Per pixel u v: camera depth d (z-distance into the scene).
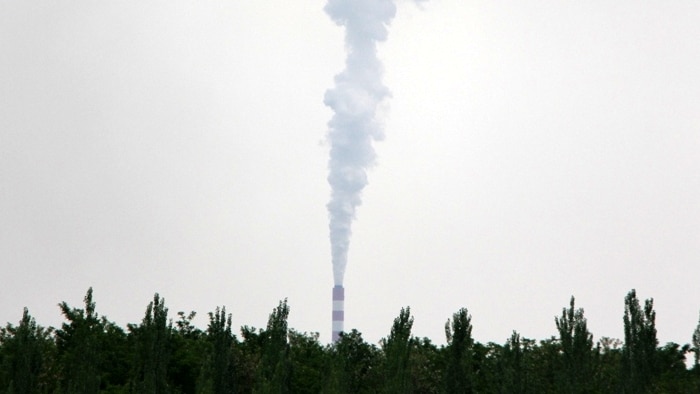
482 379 91.12
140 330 82.69
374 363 93.62
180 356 92.06
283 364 84.38
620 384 84.31
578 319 86.50
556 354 90.00
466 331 84.94
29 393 80.50
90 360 79.81
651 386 83.44
